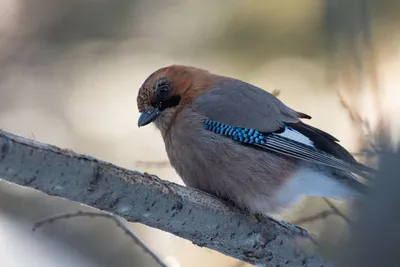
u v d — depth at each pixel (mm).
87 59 14500
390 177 5215
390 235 5117
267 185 9297
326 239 5836
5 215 12633
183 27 13703
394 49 10469
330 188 9391
